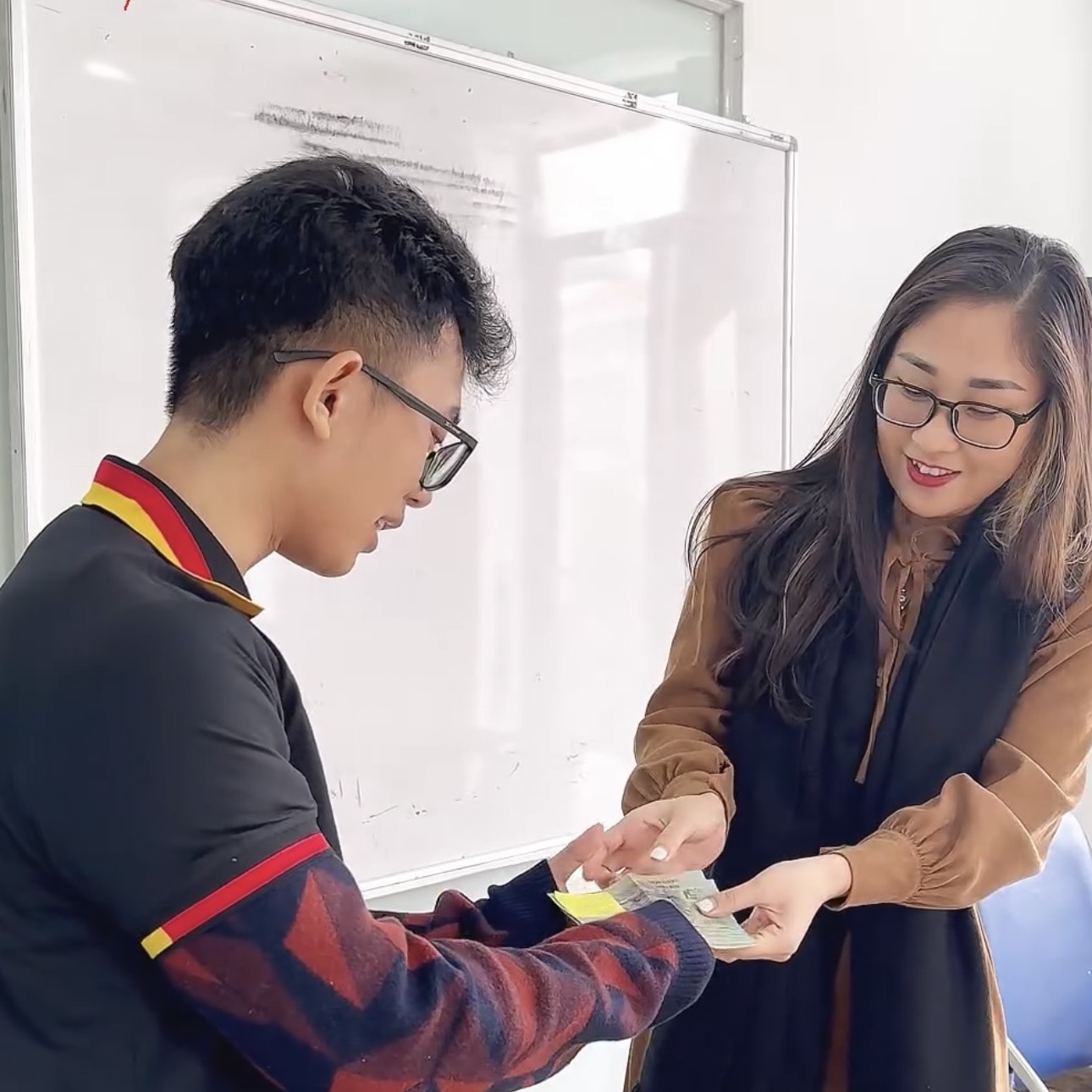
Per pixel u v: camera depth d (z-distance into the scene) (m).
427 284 0.72
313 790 0.78
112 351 1.45
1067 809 1.14
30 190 1.36
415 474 0.75
